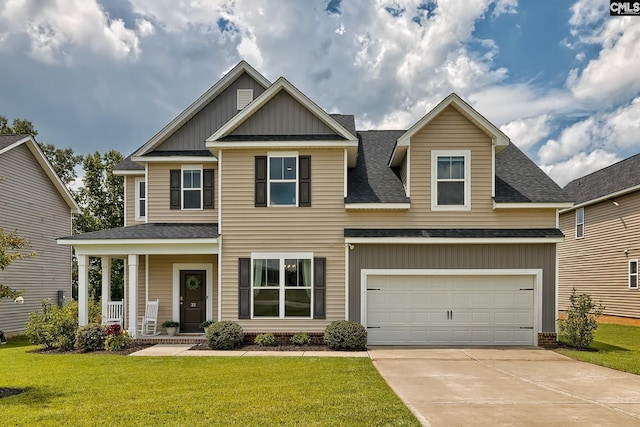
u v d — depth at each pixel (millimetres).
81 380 8891
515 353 12344
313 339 13516
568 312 13688
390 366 10484
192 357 11438
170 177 15852
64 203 22703
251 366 10203
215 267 15641
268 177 13992
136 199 16797
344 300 13648
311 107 14117
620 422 6438
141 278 15734
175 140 16125
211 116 16234
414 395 7863
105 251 13891
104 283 15031
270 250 13836
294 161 14031
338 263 13758
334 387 8227
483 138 13828
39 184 20625
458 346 13406
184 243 13734
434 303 13734
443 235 13352
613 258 22250
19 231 19078
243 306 13664
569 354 12180
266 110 14312
